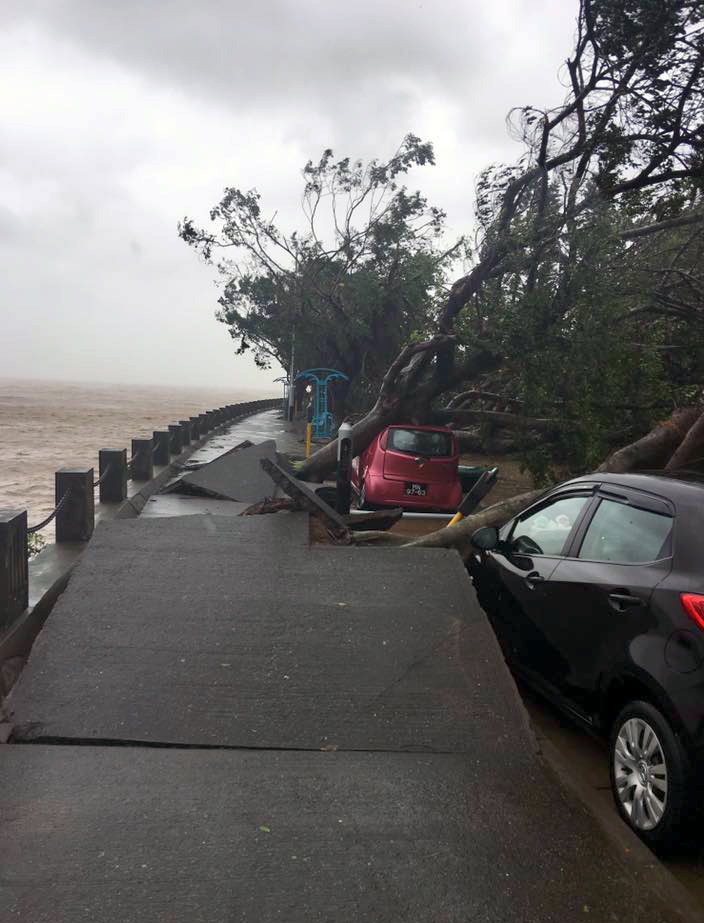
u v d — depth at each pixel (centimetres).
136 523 626
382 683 427
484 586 549
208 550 581
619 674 363
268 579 539
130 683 416
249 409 4734
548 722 480
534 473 1176
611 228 1077
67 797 321
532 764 368
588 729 405
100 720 387
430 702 414
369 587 532
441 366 1437
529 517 523
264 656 447
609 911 271
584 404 1052
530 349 1084
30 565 680
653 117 1024
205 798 324
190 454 1881
